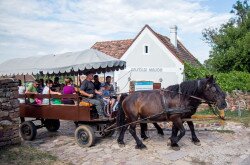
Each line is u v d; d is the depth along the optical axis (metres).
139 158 9.02
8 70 12.95
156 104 9.77
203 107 17.22
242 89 18.28
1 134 9.59
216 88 9.55
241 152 9.45
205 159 8.83
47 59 12.34
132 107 10.10
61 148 10.39
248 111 17.38
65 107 10.88
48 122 12.66
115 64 11.08
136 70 27.88
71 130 13.37
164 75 27.12
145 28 27.64
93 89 10.89
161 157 9.05
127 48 28.06
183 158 8.94
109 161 8.85
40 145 10.87
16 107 10.05
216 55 25.55
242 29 25.72
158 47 27.31
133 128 10.06
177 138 9.65
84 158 9.21
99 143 10.81
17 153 9.20
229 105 17.72
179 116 9.62
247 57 23.78
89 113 10.27
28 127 11.71
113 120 10.69
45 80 15.36
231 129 12.64
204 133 11.91
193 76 21.12
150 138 11.27
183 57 30.17
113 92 13.03
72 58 11.37
